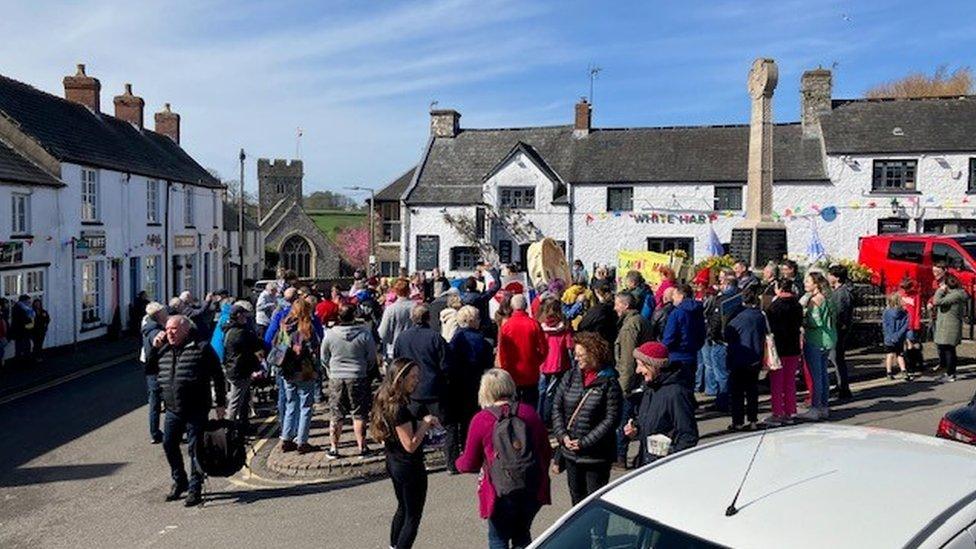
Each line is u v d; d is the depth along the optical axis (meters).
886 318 12.28
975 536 2.79
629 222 35.12
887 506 2.95
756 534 2.87
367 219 75.50
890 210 31.86
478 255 36.59
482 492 5.45
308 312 9.40
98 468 9.41
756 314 9.39
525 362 8.59
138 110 35.16
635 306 8.98
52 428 11.61
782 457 3.57
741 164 34.19
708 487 3.33
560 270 16.69
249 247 54.53
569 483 6.07
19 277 20.06
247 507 7.83
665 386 5.86
